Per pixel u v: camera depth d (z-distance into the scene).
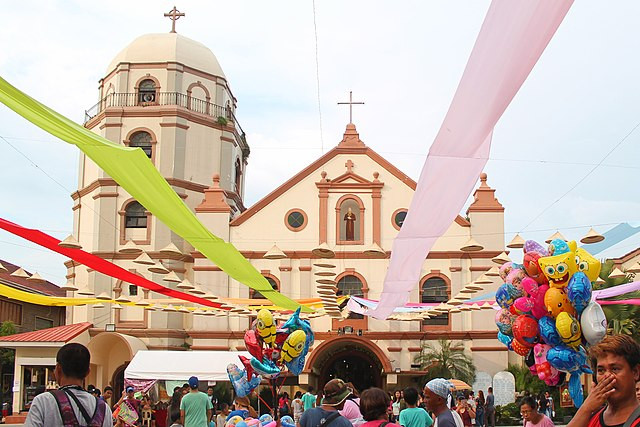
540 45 5.64
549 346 8.65
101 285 38.91
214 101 41.88
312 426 7.73
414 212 8.38
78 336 36.84
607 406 4.21
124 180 8.97
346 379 40.62
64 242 12.52
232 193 41.09
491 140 6.82
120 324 38.41
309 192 39.28
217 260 12.80
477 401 30.19
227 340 37.97
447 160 7.07
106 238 39.06
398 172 39.22
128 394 16.78
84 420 5.50
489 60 5.73
